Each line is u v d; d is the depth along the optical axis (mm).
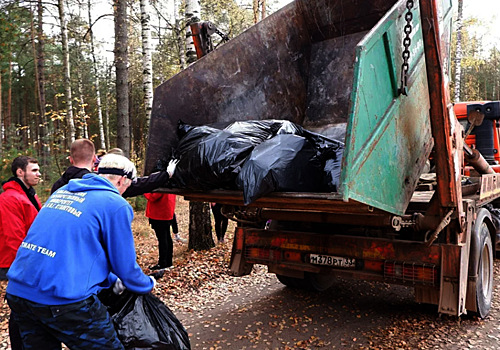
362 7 4988
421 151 3908
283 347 3795
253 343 3879
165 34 19750
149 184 3406
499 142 7434
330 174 3137
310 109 5250
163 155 3881
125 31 11477
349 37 5160
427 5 3121
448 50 4312
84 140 3945
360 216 3713
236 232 4844
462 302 3713
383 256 3975
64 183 3814
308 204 3188
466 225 3951
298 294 5289
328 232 4375
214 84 4309
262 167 2975
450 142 3424
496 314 4461
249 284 5715
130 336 2338
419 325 4195
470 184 4707
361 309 4723
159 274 5875
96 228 2225
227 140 3311
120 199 2340
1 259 4016
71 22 19266
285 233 4500
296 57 5184
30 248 2186
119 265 2287
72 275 2111
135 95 29688
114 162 2617
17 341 2877
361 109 2812
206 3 17422
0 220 4035
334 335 4020
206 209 7297
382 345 3760
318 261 4293
